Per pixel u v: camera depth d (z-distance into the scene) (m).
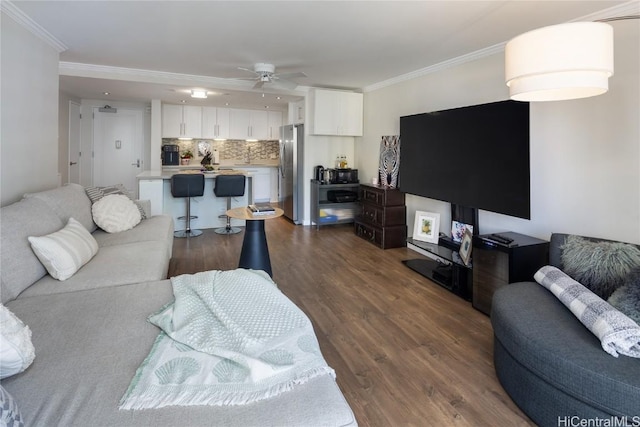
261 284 1.93
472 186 3.32
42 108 3.16
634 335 1.46
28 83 2.92
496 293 2.16
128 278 2.18
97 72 4.45
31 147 2.97
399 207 4.80
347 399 1.85
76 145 6.72
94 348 1.37
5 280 1.82
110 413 1.03
